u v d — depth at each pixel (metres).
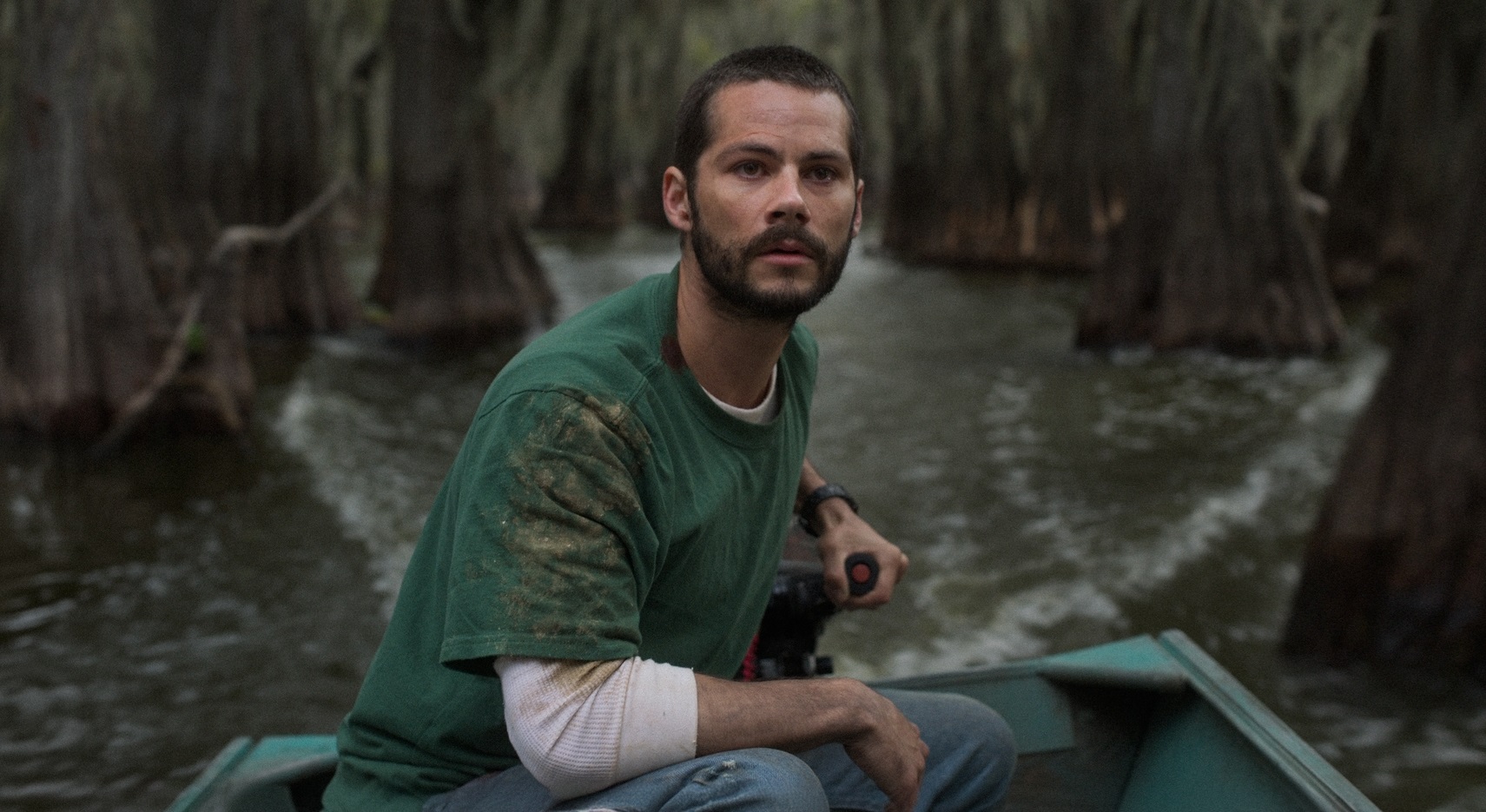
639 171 36.38
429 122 14.06
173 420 9.20
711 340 1.60
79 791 4.31
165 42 12.45
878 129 24.38
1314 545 5.34
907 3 22.66
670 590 1.62
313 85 14.72
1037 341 14.49
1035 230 21.58
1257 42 13.20
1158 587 6.20
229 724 4.83
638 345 1.56
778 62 1.54
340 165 17.36
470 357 13.70
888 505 7.76
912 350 13.85
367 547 6.90
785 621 2.18
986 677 2.53
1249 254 13.47
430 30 14.02
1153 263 13.86
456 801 1.59
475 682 1.58
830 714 1.54
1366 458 5.19
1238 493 7.91
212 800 2.25
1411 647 5.04
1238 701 2.32
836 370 12.56
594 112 21.73
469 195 14.45
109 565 6.59
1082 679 2.48
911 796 1.62
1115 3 20.17
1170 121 13.59
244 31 13.02
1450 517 4.95
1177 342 13.62
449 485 1.59
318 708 4.98
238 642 5.62
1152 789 2.37
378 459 8.88
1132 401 10.98
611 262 24.25
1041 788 2.40
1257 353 13.39
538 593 1.41
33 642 5.61
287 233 10.87
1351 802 1.95
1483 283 4.92
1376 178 20.19
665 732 1.44
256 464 8.64
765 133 1.49
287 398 10.98
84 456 8.73
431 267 14.27
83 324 8.90
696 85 1.58
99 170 9.00
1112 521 7.34
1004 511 7.60
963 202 22.70
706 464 1.60
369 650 5.55
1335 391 11.36
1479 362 4.92
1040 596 6.10
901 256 24.70
